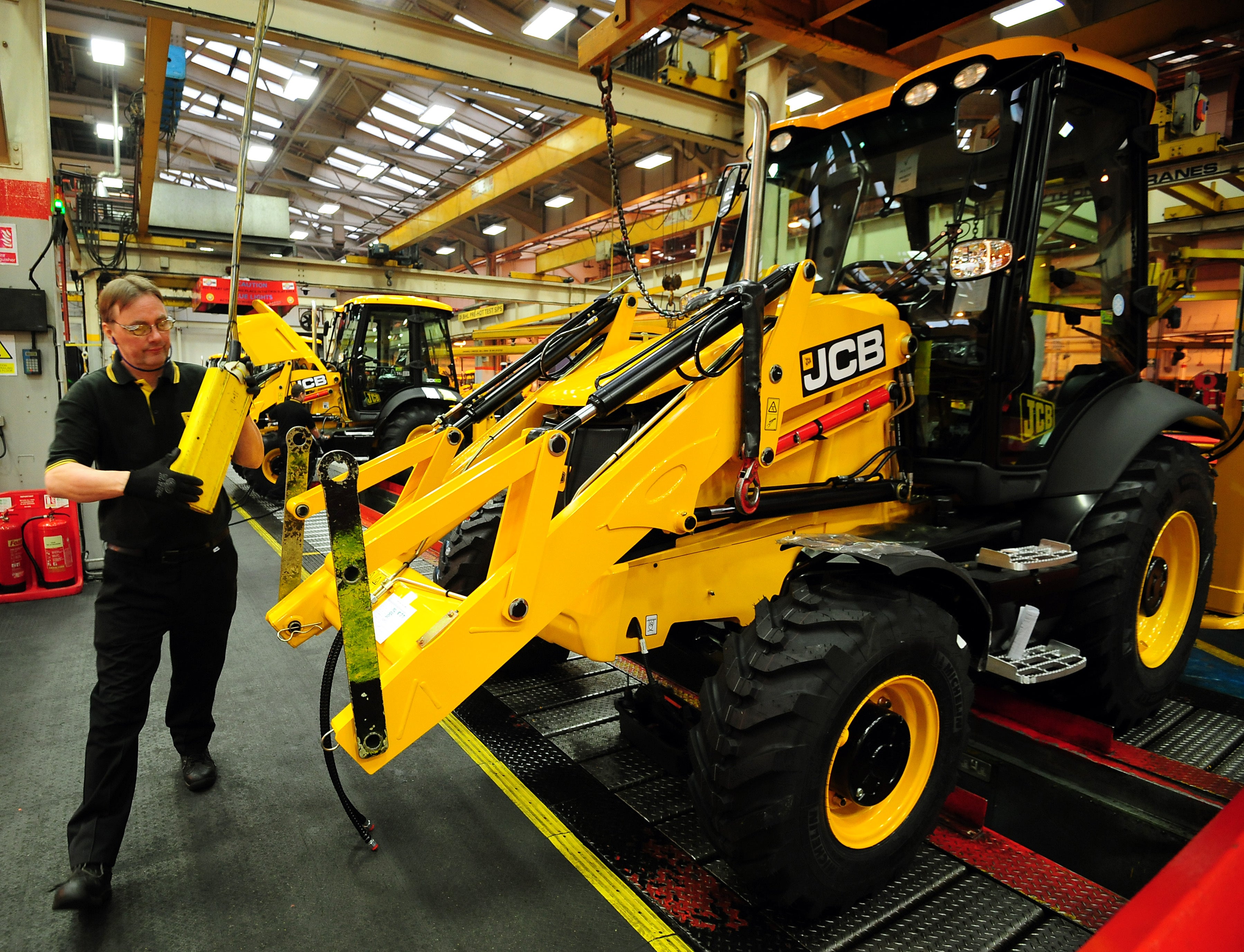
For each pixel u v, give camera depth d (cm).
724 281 304
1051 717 264
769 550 220
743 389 195
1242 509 347
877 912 188
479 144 1839
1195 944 111
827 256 277
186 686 235
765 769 162
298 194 2427
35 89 445
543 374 265
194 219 1236
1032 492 247
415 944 175
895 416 243
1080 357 263
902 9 439
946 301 241
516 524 185
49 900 190
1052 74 214
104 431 195
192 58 1565
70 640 375
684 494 193
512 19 1290
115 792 193
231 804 235
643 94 802
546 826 223
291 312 1777
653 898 192
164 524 195
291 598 195
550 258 1705
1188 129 762
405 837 218
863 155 265
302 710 304
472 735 279
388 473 243
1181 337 1438
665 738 249
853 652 169
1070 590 242
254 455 218
